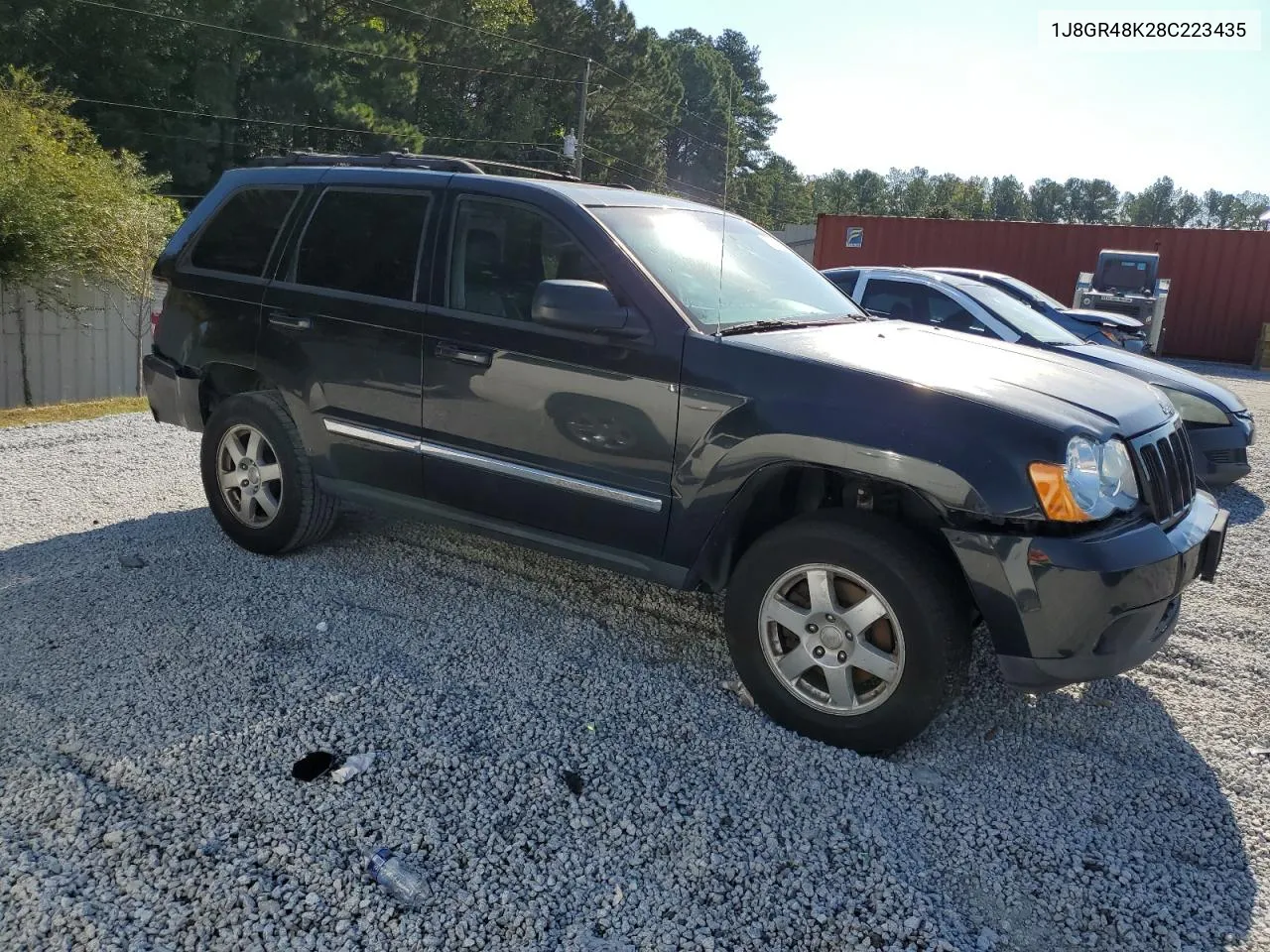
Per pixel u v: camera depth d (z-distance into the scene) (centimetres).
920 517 349
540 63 4850
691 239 425
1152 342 1727
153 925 241
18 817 279
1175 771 338
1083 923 259
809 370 338
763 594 345
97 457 711
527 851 275
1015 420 310
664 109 5122
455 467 419
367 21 4059
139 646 386
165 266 525
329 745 320
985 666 417
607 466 376
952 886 271
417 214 436
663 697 366
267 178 502
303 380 462
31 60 3030
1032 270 2094
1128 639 320
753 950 243
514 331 395
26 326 1134
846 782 315
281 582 460
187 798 289
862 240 2173
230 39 3378
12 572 464
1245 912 265
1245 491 780
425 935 242
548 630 424
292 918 245
